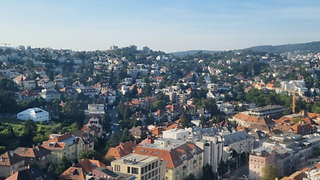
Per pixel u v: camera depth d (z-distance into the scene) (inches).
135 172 7381.9
